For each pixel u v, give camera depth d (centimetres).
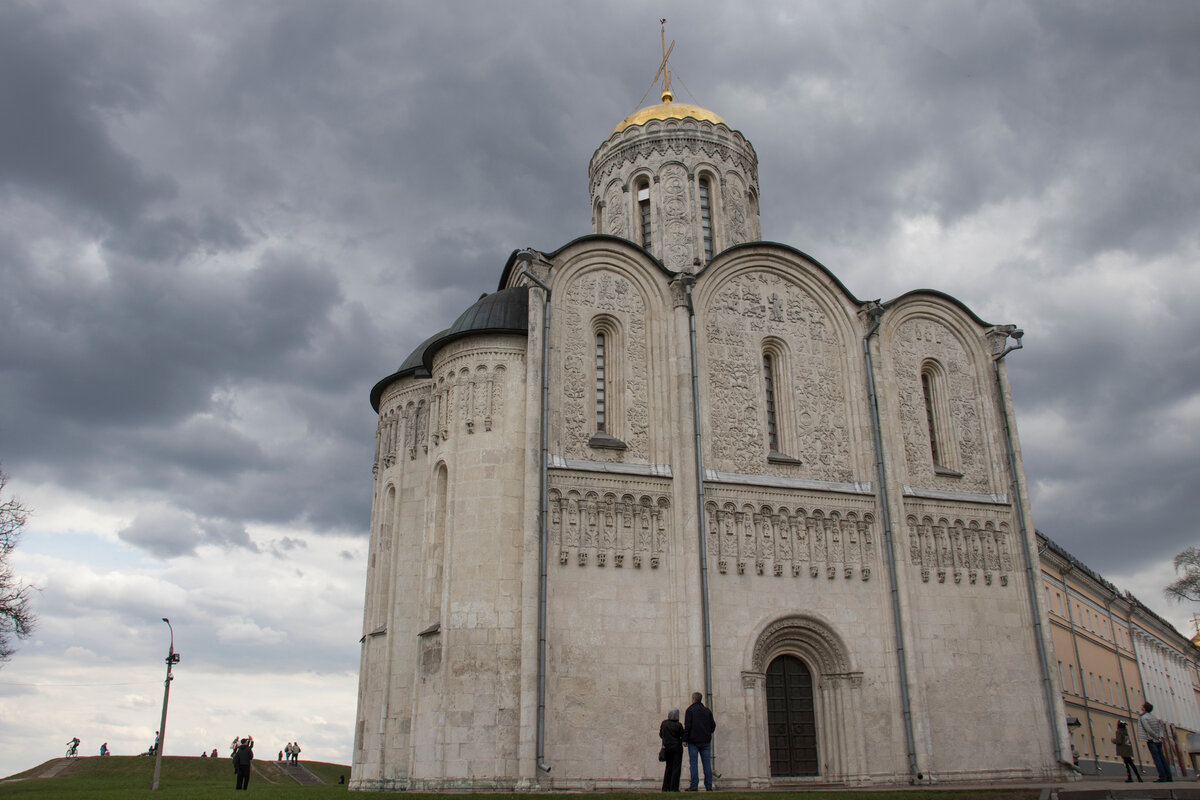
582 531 3148
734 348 3619
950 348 4038
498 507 3166
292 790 3347
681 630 3127
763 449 3522
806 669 3391
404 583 3672
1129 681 7156
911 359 3925
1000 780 3362
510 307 3491
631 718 3000
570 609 3052
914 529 3606
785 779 3170
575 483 3189
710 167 4347
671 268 4128
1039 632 3656
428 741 3022
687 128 4356
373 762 3562
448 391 3406
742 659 3183
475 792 2717
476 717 2923
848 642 3350
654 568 3188
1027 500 3834
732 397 3547
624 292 3528
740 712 3116
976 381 4038
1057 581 5994
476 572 3091
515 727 2902
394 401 4072
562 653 2998
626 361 3441
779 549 3384
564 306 3412
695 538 3222
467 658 2994
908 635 3400
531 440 3141
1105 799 2244
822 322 3828
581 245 3491
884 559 3506
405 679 3538
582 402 3325
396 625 3625
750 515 3378
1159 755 2792
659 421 3397
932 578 3572
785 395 3672
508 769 2864
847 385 3759
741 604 3253
